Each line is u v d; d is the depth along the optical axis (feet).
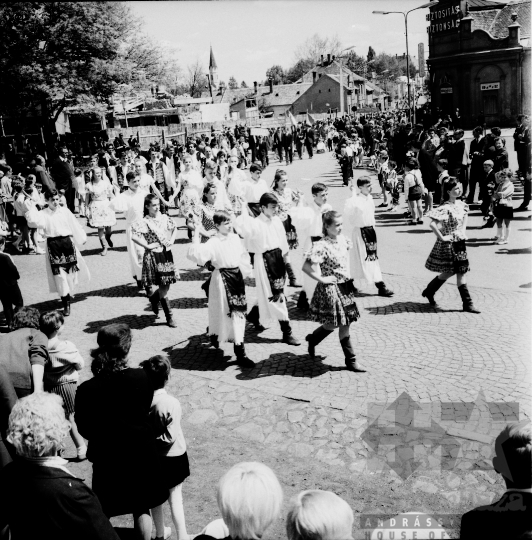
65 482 9.18
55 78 71.82
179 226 51.06
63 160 56.24
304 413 18.37
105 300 31.40
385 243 40.16
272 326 26.14
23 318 16.06
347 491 14.75
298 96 194.29
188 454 16.89
